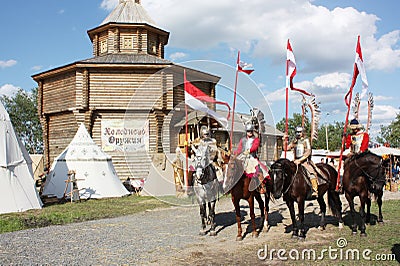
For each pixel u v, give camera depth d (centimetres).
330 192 1093
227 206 1582
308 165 1016
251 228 1116
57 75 2614
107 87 2442
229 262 769
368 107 1098
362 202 983
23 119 6306
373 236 969
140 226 1171
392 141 5191
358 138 1083
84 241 969
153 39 2922
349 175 1000
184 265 753
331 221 1209
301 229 956
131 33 2806
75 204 1688
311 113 1131
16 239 1000
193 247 895
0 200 1428
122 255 831
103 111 2467
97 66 2398
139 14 3075
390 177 2509
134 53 2758
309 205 1619
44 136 2742
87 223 1233
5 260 798
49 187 1942
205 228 1054
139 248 890
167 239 984
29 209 1499
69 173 1789
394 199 1855
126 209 1528
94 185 1912
